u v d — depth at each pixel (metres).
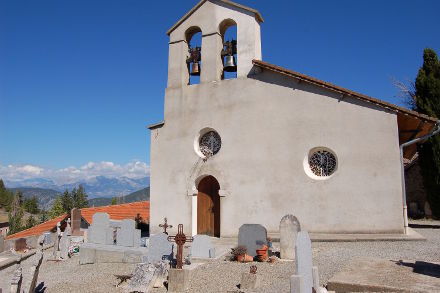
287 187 15.11
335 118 14.65
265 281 9.69
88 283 11.91
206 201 17.08
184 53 18.22
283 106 15.62
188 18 18.20
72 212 22.91
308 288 7.41
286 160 15.27
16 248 20.81
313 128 14.96
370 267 9.11
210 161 16.69
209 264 11.98
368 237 13.31
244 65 16.61
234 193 16.02
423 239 12.81
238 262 11.96
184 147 17.38
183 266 11.66
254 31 16.62
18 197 77.31
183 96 17.77
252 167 15.84
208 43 17.53
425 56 21.53
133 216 23.67
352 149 14.27
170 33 18.58
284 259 11.98
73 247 17.88
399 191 13.52
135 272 11.18
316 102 15.03
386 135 13.85
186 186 17.06
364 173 14.00
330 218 14.28
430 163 20.00
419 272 8.52
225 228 15.98
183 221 16.91
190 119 17.44
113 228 15.98
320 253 11.85
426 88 21.08
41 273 14.27
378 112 14.04
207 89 17.27
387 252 11.43
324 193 14.48
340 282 7.91
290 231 12.07
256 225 12.44
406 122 14.61
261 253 11.94
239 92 16.55
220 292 9.27
